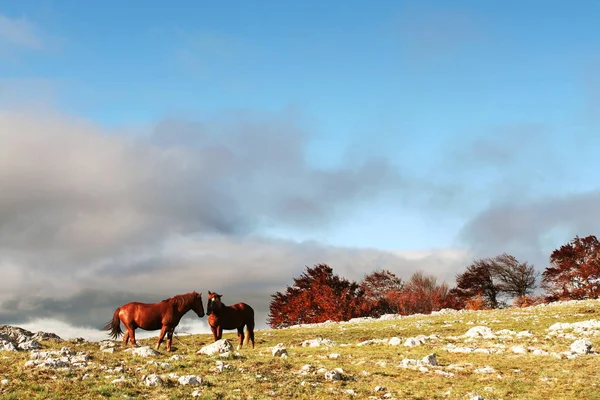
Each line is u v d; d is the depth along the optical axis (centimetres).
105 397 1588
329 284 8588
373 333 4025
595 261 8000
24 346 2330
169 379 1830
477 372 2281
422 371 2277
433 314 5866
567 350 2789
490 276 8969
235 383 1841
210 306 2836
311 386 1892
